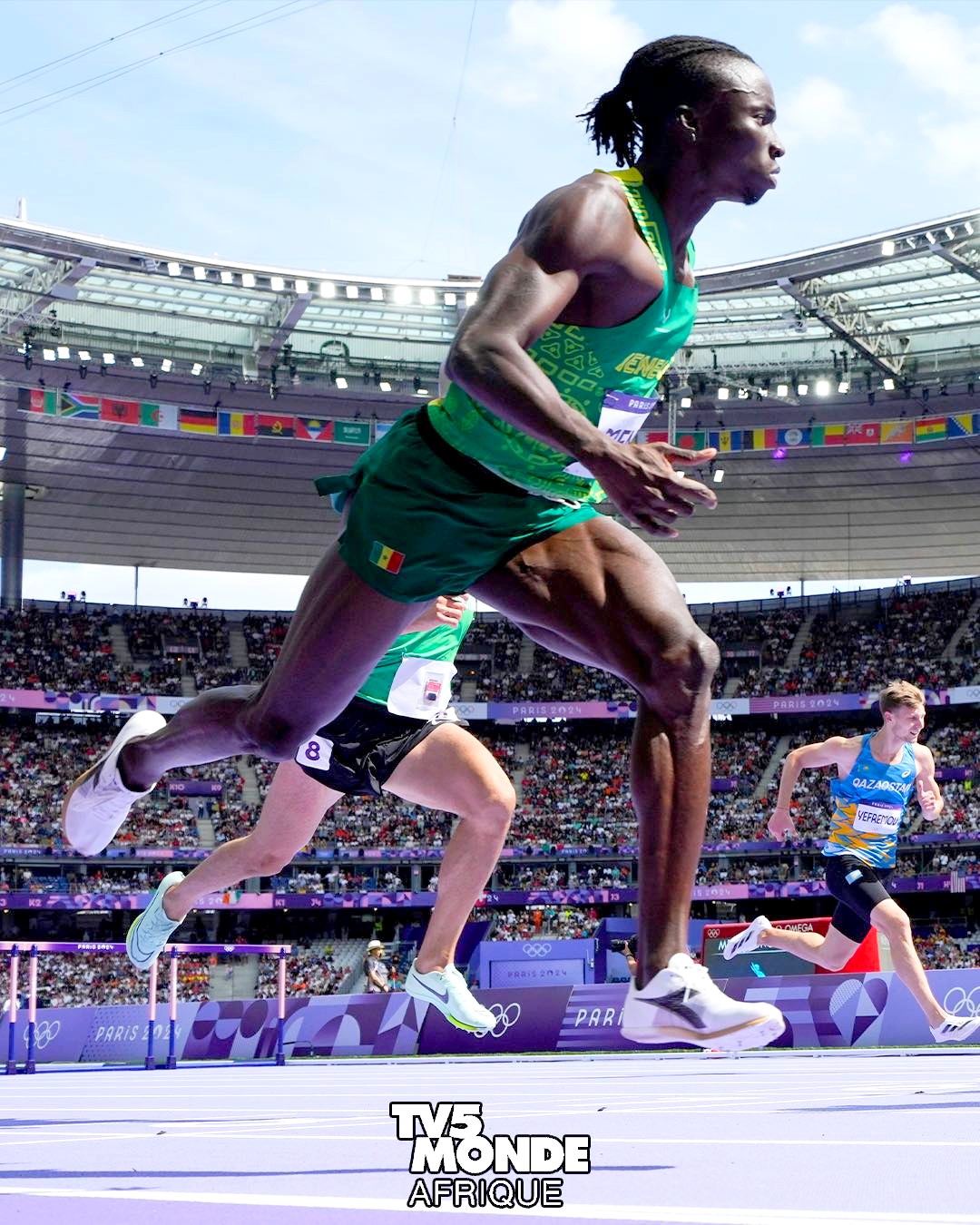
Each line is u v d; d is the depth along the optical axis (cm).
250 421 4159
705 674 342
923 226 3247
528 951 3334
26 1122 591
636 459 297
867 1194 248
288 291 3631
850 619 4847
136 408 4056
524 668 4841
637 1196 250
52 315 3800
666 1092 789
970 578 4772
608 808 4462
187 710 474
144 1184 289
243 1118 590
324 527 4969
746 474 4559
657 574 355
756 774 4553
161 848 4181
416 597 377
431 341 4094
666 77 357
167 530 4959
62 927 4347
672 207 360
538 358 354
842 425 4156
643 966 327
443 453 358
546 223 331
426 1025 2186
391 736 608
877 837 860
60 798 4281
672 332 366
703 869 4331
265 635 4934
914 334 3906
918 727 847
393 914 4478
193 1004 2305
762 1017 310
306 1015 2256
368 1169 316
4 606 4572
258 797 4462
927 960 3791
